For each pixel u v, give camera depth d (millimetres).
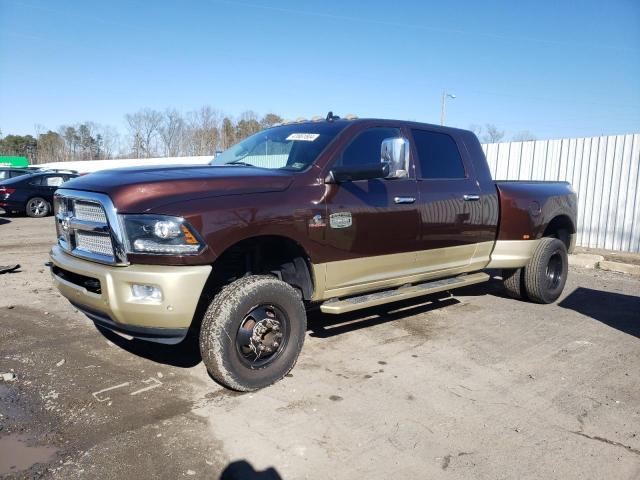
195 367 4199
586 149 10984
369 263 4492
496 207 5734
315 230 4016
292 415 3432
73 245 3865
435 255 5117
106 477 2719
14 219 15828
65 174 17234
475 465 2924
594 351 4797
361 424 3340
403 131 4996
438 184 5105
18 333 4875
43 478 2695
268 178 3904
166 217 3336
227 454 2959
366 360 4438
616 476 2855
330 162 4258
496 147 12469
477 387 3947
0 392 3654
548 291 6352
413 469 2871
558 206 6430
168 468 2811
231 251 4023
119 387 3789
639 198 10281
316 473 2812
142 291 3355
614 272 8844
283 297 3848
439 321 5633
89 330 5004
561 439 3225
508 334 5242
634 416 3549
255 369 3754
